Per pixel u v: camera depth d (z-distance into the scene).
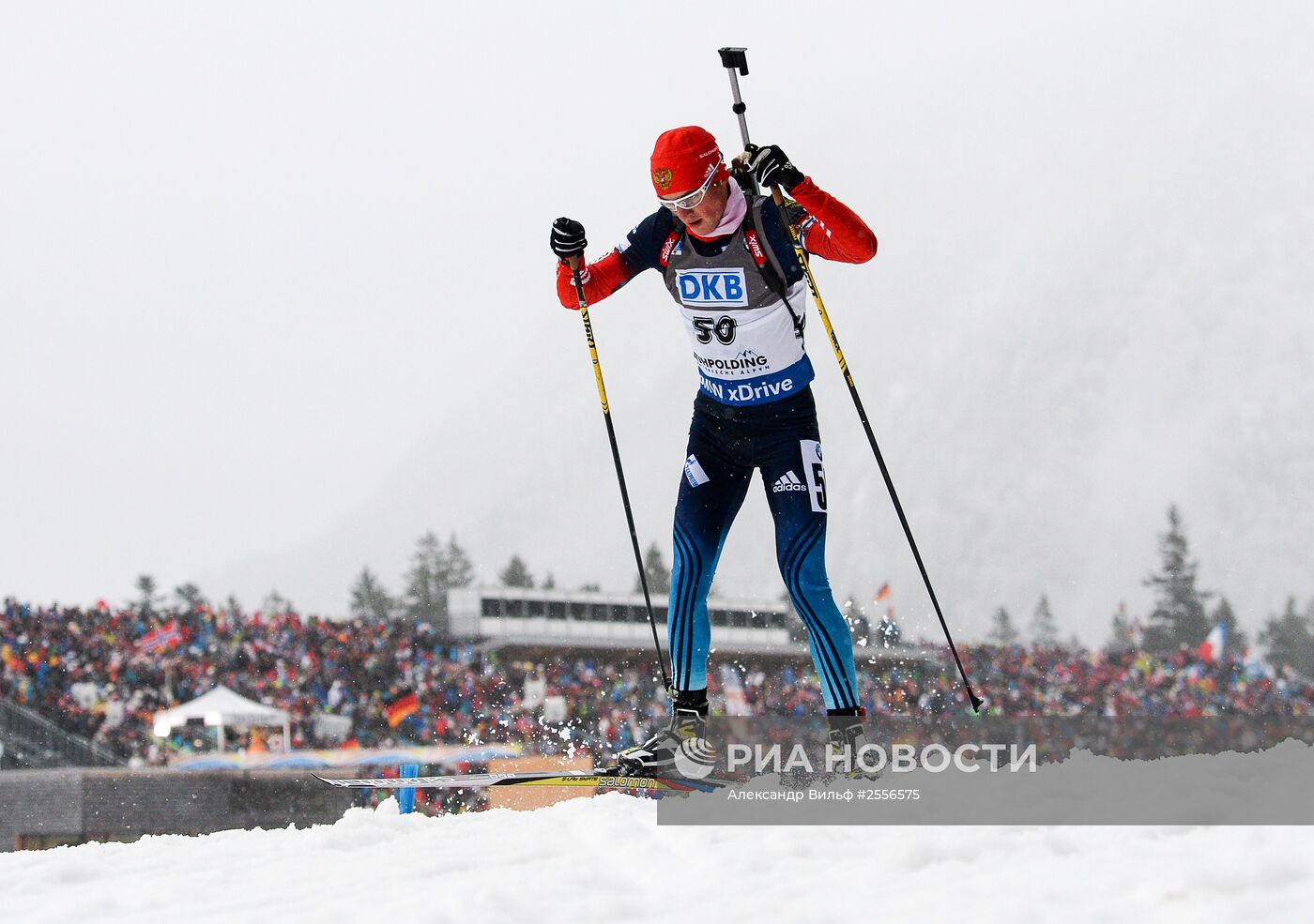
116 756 58.41
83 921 7.63
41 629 63.97
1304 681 106.69
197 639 67.94
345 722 66.81
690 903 6.79
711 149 12.05
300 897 7.83
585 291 13.20
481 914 6.61
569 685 72.44
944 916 6.00
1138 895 6.12
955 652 12.66
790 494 12.69
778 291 12.34
